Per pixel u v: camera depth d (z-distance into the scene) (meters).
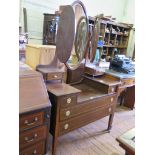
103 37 3.46
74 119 1.78
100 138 2.22
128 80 2.47
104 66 2.84
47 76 1.71
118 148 2.06
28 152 1.38
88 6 4.04
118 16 4.91
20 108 1.24
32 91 1.37
